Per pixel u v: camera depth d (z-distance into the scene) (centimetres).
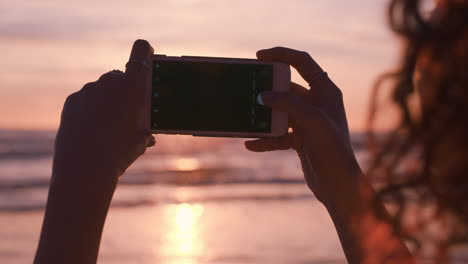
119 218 2520
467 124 52
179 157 6706
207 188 3950
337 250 1873
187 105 152
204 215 2686
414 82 57
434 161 54
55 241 85
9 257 1800
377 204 60
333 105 132
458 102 52
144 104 104
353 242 96
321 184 104
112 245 1948
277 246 1945
